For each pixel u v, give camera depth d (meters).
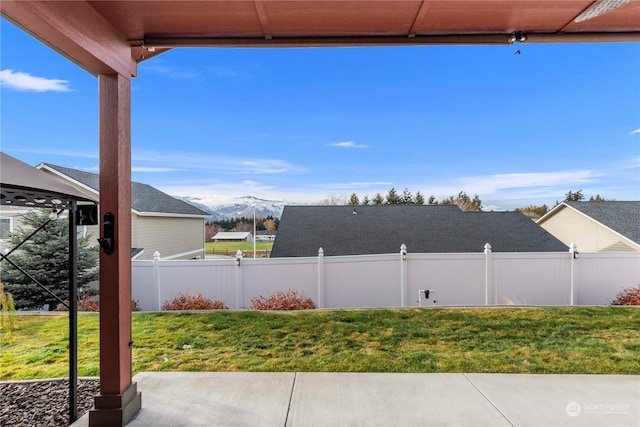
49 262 9.23
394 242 13.30
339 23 2.95
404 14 2.81
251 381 3.66
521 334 5.37
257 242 30.91
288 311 6.96
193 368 4.12
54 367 4.18
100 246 2.81
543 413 2.97
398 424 2.82
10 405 3.16
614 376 3.75
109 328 2.81
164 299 8.18
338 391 3.41
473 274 8.71
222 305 7.81
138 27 2.88
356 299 8.57
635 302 8.07
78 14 2.39
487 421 2.85
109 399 2.78
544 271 8.59
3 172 2.30
